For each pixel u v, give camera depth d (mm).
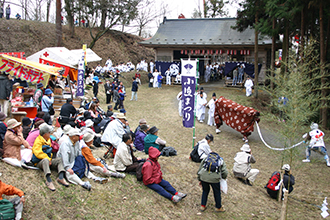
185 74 9820
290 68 7523
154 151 6375
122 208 5488
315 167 10078
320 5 13570
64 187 5555
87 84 19703
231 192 7371
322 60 13992
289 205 7363
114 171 6719
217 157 6035
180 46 24969
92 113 9805
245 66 22172
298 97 6449
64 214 4863
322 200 7762
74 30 34250
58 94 12086
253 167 9945
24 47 25922
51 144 6152
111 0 27672
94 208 5254
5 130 5906
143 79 29438
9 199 4723
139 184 6480
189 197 6680
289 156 6906
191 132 13156
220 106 12961
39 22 30625
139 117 14930
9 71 9695
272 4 14156
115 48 35312
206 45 23938
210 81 28375
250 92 19844
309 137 10359
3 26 26078
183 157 9344
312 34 15570
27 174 5520
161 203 6020
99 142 8695
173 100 19547
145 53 39688
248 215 6328
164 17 28078
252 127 12047
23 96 10375
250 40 23516
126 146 6797
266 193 7941
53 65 13883
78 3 29297
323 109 14359
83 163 6121
